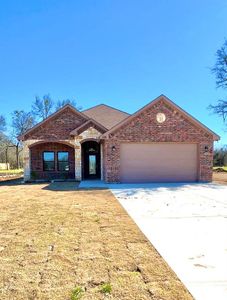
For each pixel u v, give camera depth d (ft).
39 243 18.10
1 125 152.46
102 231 20.95
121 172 58.03
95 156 76.59
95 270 13.85
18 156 147.13
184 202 34.35
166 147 58.80
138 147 58.23
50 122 68.44
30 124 142.72
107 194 41.91
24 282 12.62
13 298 11.25
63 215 26.73
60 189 49.37
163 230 21.35
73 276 13.19
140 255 15.97
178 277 13.16
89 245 17.67
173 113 58.59
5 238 19.30
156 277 13.12
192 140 58.90
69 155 70.95
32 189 50.06
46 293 11.60
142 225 22.89
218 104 104.32
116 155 57.67
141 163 58.23
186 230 21.38
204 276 13.29
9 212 28.48
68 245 17.67
